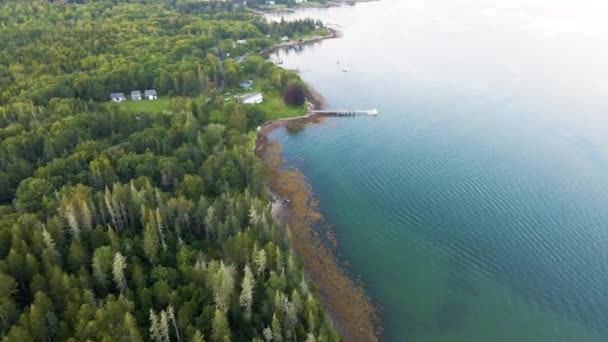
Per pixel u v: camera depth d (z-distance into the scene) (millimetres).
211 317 87250
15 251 94062
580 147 181875
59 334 81938
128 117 170375
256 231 113500
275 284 96062
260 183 145250
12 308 84438
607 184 157000
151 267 101750
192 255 104062
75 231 103312
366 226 141625
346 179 167000
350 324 107688
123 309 85250
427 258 128250
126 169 135875
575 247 129000
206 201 118438
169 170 135375
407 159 177875
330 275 122250
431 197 153625
